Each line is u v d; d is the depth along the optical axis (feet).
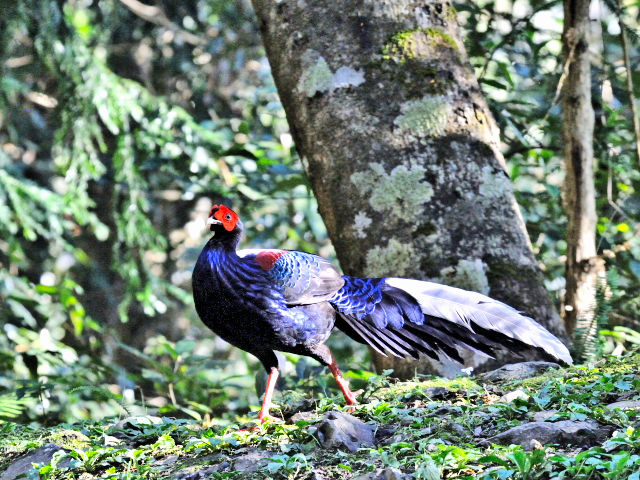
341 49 33.53
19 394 37.63
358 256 32.73
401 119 32.71
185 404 44.60
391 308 28.48
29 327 56.03
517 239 32.55
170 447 25.07
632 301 40.45
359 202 32.68
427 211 32.01
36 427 31.32
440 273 31.48
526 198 46.34
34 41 50.14
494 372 29.17
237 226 27.37
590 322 32.86
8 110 52.19
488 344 28.12
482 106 33.71
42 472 23.76
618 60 47.21
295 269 27.45
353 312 28.48
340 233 33.32
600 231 42.60
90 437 27.27
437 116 32.73
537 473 18.61
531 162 48.57
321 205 34.04
